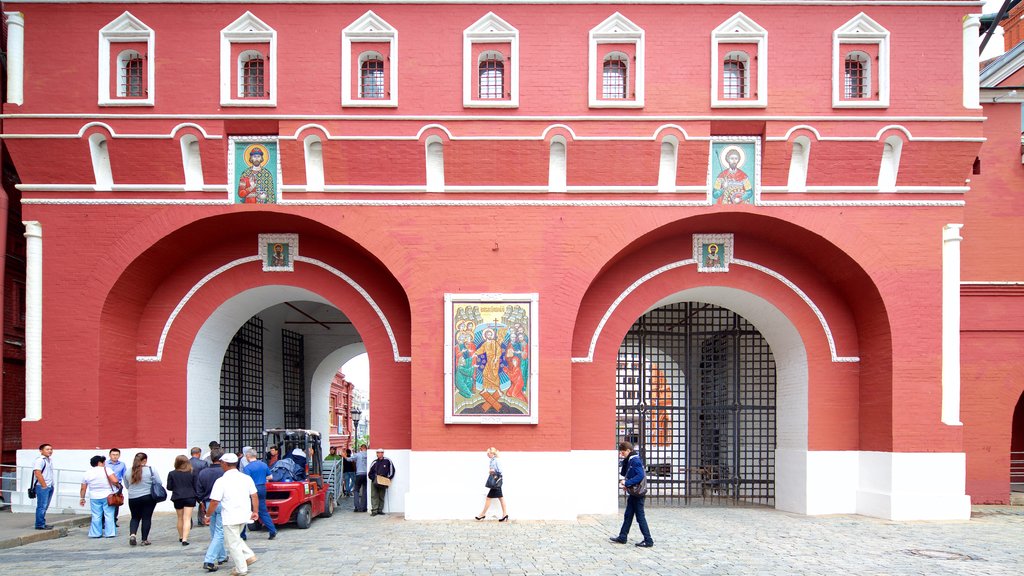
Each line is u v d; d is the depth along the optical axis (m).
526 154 14.18
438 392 14.09
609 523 13.34
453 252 14.33
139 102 14.04
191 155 14.32
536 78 14.29
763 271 15.68
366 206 14.38
